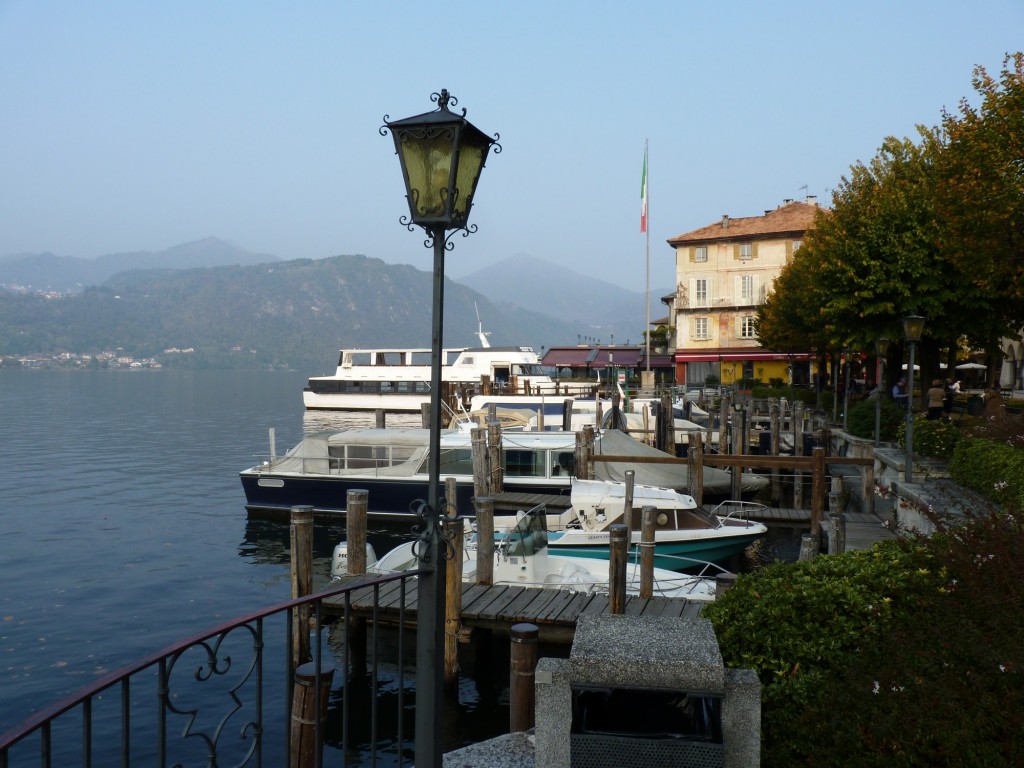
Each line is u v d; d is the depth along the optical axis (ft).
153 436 192.44
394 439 88.79
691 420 134.51
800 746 17.72
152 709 43.11
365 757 38.37
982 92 73.46
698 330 232.12
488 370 211.00
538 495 82.79
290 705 17.28
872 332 103.45
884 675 17.15
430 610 16.97
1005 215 68.85
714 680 15.75
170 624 56.34
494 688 44.73
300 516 46.75
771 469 100.17
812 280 118.73
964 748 15.65
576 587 50.16
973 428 65.62
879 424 83.56
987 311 99.04
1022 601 18.63
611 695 16.55
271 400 385.50
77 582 66.18
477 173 17.51
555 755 16.90
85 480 121.08
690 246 232.94
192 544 79.61
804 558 47.83
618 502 64.75
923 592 19.89
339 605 45.73
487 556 50.16
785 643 19.01
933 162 101.04
